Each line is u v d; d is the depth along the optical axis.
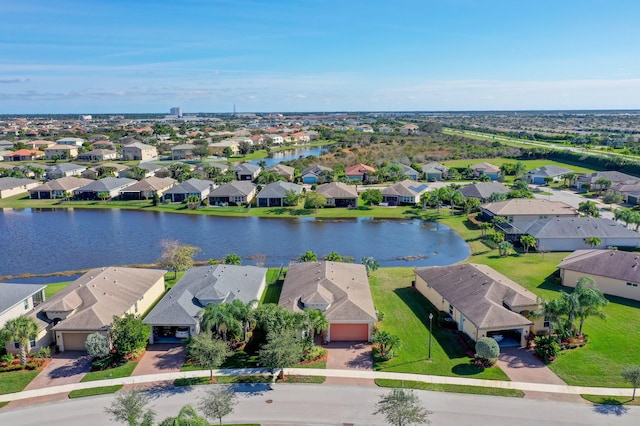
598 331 49.28
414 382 40.31
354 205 117.69
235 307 45.66
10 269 74.88
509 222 92.94
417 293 61.34
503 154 194.25
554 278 64.75
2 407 37.88
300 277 58.47
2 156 197.12
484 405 37.06
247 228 99.12
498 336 46.91
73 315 47.94
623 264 59.78
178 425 29.11
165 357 45.34
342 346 47.28
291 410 36.69
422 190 124.81
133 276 58.22
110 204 122.69
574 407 36.75
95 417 36.34
